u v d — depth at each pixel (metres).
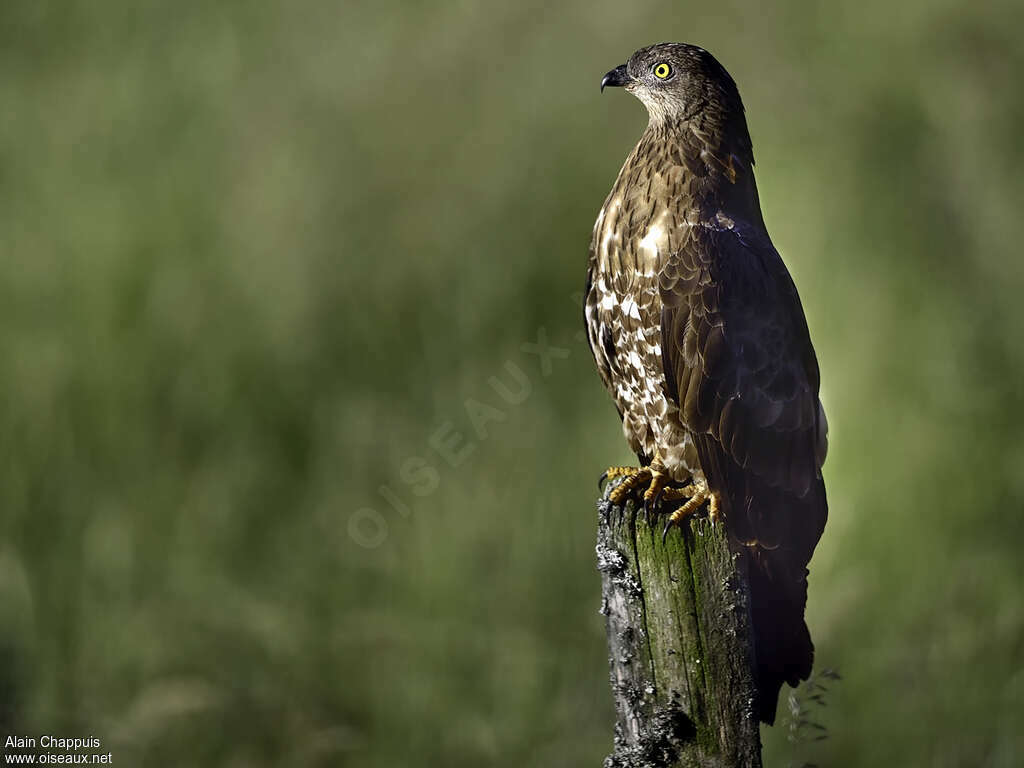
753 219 8.20
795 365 7.75
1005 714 9.36
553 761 9.37
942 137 12.64
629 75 8.24
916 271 11.95
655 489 7.68
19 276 12.14
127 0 14.48
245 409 11.72
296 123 12.98
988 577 10.09
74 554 10.72
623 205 7.98
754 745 6.29
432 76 12.86
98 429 11.45
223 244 12.43
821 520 7.85
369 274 12.26
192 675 10.09
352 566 10.52
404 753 9.53
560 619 10.05
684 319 7.66
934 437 10.93
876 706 9.50
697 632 6.29
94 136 13.22
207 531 10.95
